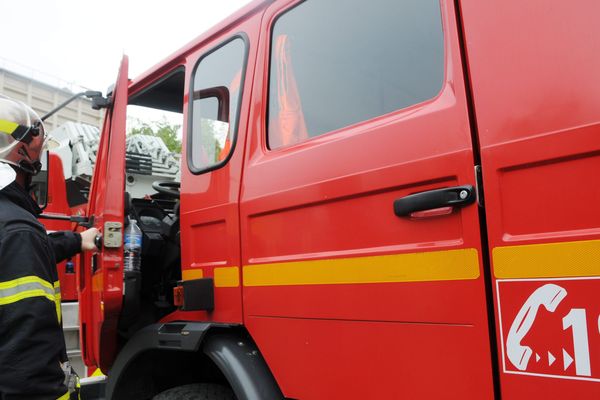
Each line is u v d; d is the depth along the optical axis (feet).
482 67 4.49
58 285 5.55
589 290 3.67
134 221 8.23
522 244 4.01
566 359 3.73
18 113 5.83
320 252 5.53
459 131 4.56
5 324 4.72
